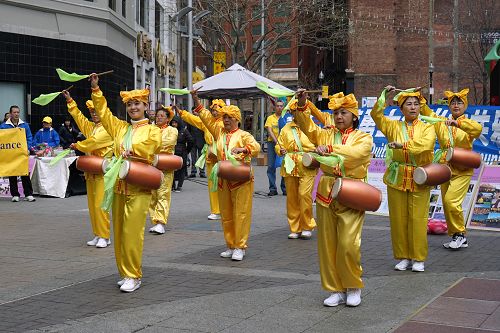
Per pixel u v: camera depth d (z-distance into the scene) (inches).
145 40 1140.5
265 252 342.0
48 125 636.7
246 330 210.1
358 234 234.4
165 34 1413.6
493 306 233.3
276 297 249.8
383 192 482.3
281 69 3363.7
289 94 255.1
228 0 1119.0
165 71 1373.0
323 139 247.6
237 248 320.2
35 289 265.9
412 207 289.7
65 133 658.8
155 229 397.4
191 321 220.1
